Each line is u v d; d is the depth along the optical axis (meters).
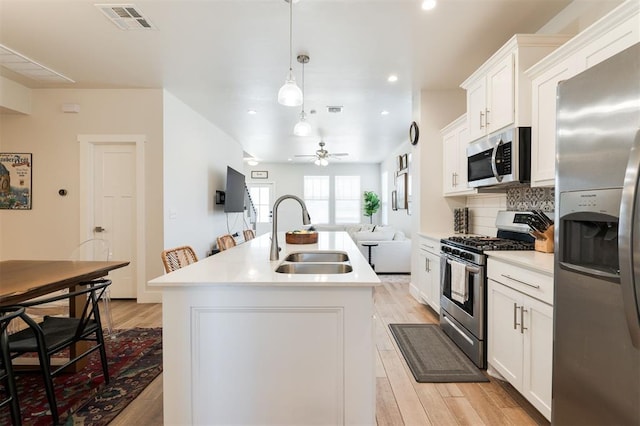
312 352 1.48
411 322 3.28
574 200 1.30
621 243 1.04
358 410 1.48
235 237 6.64
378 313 3.58
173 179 4.15
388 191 8.70
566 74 1.86
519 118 2.23
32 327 1.61
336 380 1.48
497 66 2.48
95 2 2.25
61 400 1.94
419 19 2.46
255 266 1.84
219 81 3.65
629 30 1.47
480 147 2.72
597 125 1.19
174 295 1.47
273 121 5.29
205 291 1.47
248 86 3.79
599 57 1.63
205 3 2.27
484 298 2.27
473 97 2.90
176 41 2.79
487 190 3.03
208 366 1.48
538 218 2.19
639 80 1.03
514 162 2.23
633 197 1.00
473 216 3.74
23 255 3.94
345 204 10.09
